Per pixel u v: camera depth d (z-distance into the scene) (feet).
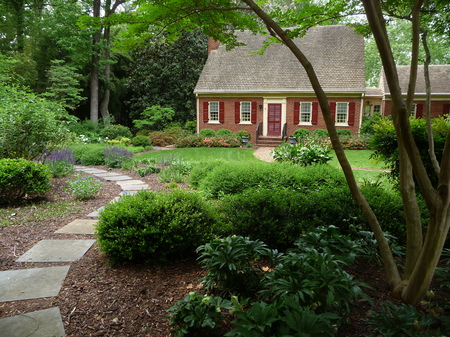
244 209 11.72
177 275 9.43
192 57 73.92
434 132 13.62
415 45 7.24
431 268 6.64
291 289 6.20
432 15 9.81
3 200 17.28
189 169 28.19
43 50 66.90
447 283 7.20
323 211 11.12
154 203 11.00
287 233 10.91
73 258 10.75
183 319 6.24
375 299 7.52
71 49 61.16
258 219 11.09
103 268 9.98
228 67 63.72
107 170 30.81
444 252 9.41
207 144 54.44
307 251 7.99
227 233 11.41
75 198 19.40
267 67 61.93
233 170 20.43
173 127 65.72
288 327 5.34
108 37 68.39
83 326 6.96
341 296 6.45
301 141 52.49
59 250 11.41
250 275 7.85
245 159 40.19
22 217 15.28
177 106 74.18
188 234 10.39
